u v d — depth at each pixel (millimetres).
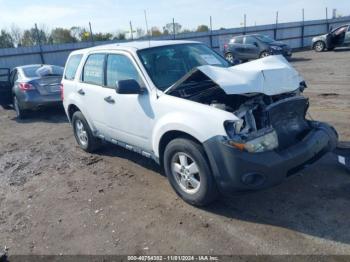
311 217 3574
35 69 9969
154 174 5047
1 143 7625
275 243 3234
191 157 3793
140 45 4879
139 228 3711
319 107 7754
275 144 3600
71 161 5969
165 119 4000
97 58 5398
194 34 26281
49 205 4445
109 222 3885
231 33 27812
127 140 4918
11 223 4098
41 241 3672
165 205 4121
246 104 3889
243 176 3391
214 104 3842
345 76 12031
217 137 3457
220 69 3859
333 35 22312
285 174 3525
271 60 4176
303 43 30766
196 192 3877
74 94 5961
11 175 5625
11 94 10648
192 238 3449
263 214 3721
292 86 3932
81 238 3645
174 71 4609
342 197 3883
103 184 4887
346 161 4422
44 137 7777
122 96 4691
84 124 5973
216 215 3801
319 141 3867
